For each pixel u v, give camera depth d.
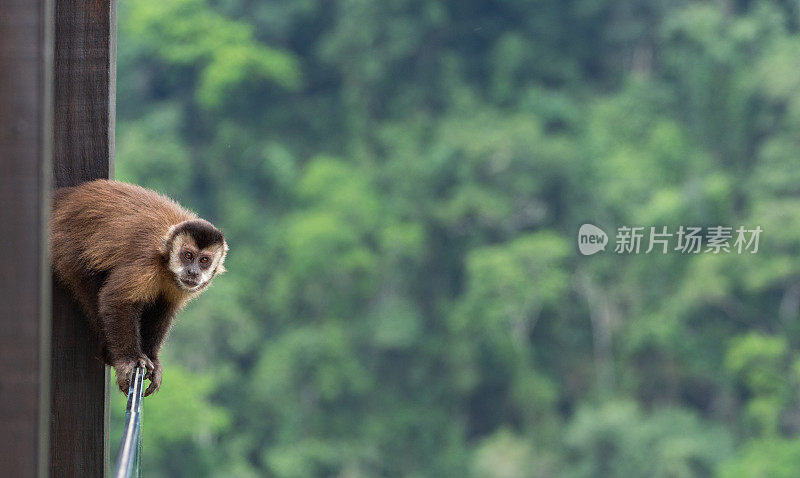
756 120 57.31
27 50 3.81
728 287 50.72
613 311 54.44
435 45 67.00
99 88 6.31
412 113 65.44
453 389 56.56
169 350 51.16
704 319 52.56
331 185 61.19
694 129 59.12
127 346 6.26
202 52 63.66
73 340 6.20
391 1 66.56
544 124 61.59
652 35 63.34
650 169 56.91
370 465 54.53
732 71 59.06
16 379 3.76
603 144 59.12
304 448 52.91
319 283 57.66
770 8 60.28
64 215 6.23
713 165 57.12
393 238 58.66
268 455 52.47
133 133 62.25
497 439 54.62
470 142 59.84
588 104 62.78
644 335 52.22
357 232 59.41
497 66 65.38
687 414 52.25
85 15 6.29
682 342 52.00
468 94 64.81
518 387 55.03
